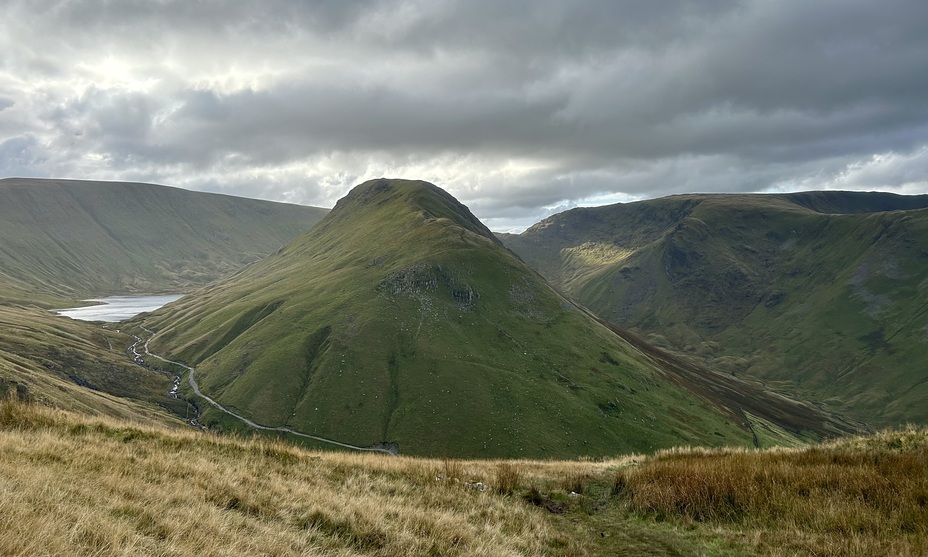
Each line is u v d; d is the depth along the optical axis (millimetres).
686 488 16531
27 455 12477
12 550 7238
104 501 10195
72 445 14211
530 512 16156
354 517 12672
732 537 13617
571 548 13305
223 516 10992
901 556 11344
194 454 16203
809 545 12484
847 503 14688
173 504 11117
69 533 8164
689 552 13195
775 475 17109
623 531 15109
